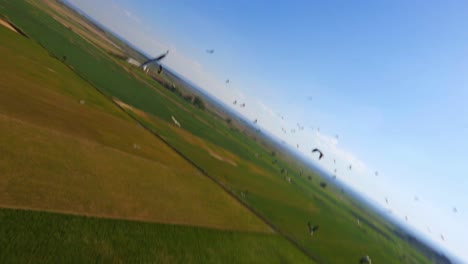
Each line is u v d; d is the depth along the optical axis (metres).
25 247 14.77
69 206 19.70
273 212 52.59
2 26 55.59
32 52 51.44
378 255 71.69
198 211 31.56
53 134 27.45
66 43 82.25
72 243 16.83
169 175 35.81
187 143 61.41
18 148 22.05
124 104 58.00
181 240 24.09
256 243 33.06
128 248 19.27
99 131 35.09
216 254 25.38
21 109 28.48
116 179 26.81
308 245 46.03
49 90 38.25
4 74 34.47
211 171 51.84
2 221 15.43
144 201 26.36
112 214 21.78
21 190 18.42
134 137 41.31
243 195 50.09
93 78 62.81
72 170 23.69
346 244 64.31
